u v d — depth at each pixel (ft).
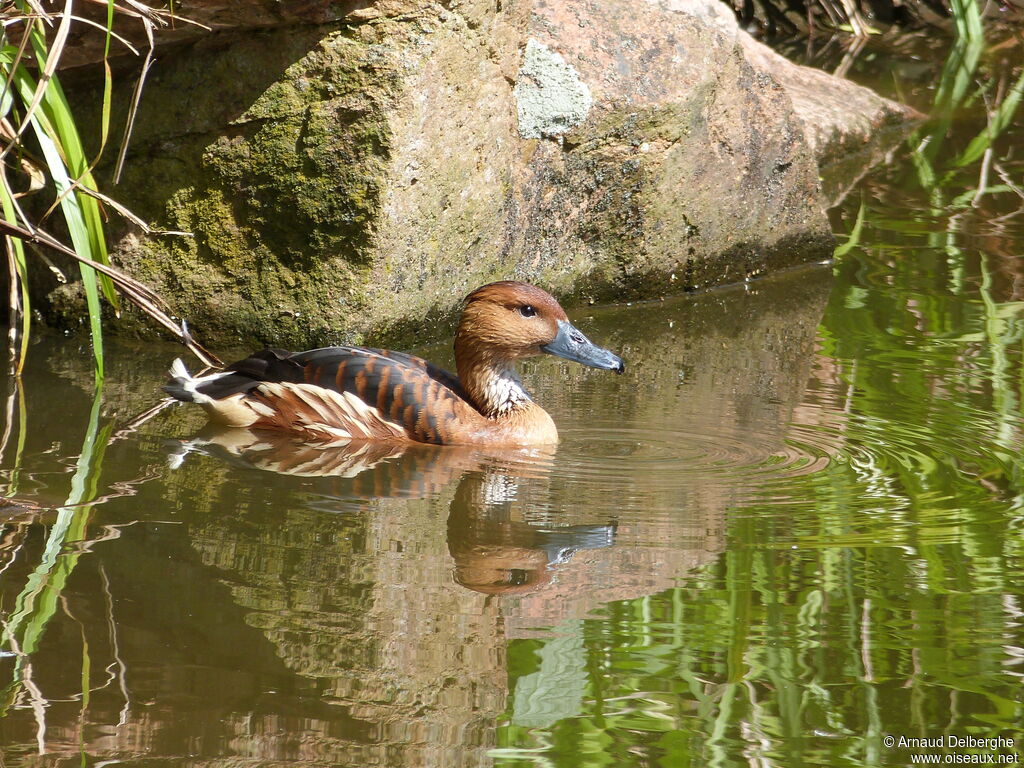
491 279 48.06
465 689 22.31
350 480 32.89
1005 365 43.01
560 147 49.52
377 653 23.47
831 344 46.01
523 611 25.27
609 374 43.45
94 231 37.58
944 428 37.09
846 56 93.45
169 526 28.99
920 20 104.32
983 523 30.01
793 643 24.27
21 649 23.09
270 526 29.32
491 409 37.52
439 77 42.34
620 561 27.78
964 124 77.82
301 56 41.50
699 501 31.55
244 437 36.50
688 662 23.52
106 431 35.76
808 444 35.88
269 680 22.40
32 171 38.75
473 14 43.04
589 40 50.01
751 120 54.60
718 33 53.21
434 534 29.17
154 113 43.24
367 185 41.86
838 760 20.76
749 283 55.83
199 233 43.91
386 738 20.85
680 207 52.85
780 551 28.37
